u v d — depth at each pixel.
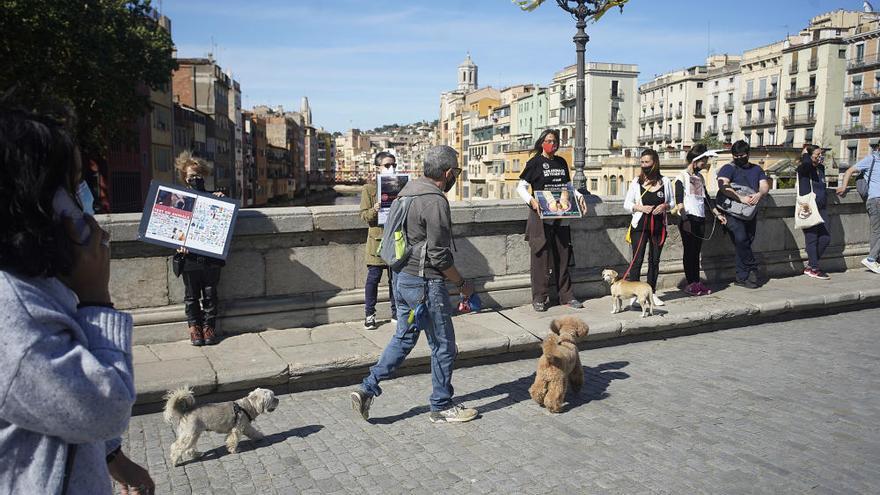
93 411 1.43
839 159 74.12
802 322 8.49
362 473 4.30
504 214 8.22
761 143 85.06
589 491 4.03
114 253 6.46
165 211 6.13
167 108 56.22
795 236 10.73
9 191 1.41
